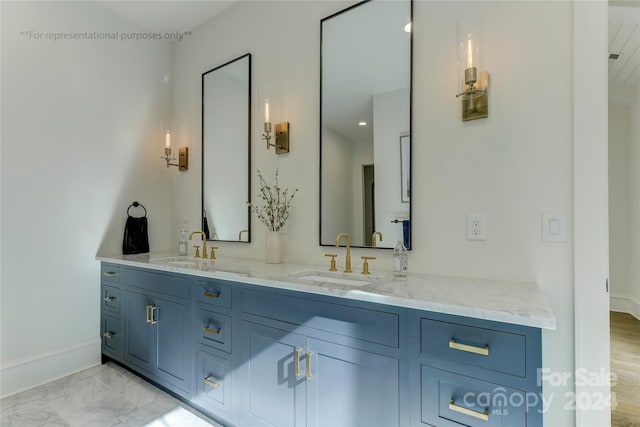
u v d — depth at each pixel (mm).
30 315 2174
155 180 2914
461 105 1539
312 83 2049
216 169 2615
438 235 1592
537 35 1377
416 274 1611
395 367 1165
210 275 1732
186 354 1896
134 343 2238
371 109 1806
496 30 1459
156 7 2547
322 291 1317
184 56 2912
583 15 1287
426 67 1641
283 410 1461
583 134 1279
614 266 3934
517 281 1400
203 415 1833
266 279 1514
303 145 2090
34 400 1979
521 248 1396
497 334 987
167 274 2016
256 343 1570
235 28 2498
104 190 2572
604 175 1253
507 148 1431
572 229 1304
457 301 1076
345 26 1915
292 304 1445
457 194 1546
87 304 2455
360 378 1243
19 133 2135
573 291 1297
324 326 1343
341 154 1913
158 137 2932
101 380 2236
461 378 1042
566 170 1318
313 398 1364
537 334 933
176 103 2977
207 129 2691
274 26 2252
